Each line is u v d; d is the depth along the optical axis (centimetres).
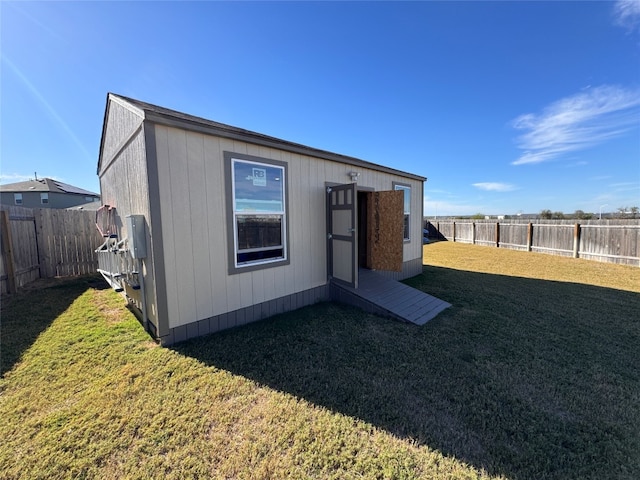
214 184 376
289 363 300
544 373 285
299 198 495
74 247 755
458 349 338
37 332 374
